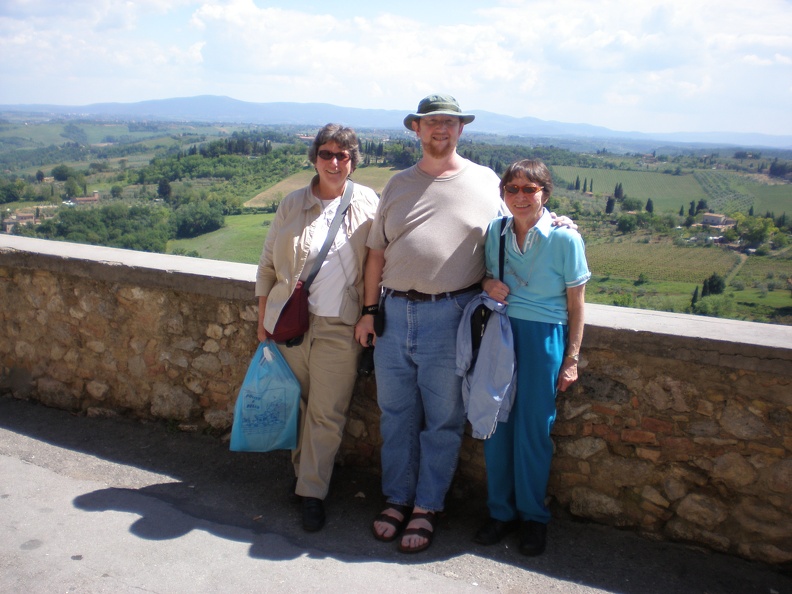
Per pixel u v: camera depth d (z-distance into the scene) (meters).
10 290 3.80
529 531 2.41
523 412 2.33
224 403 3.34
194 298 3.30
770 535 2.31
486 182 2.45
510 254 2.32
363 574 2.23
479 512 2.70
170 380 3.46
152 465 3.07
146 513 2.62
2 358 3.93
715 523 2.39
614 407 2.51
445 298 2.39
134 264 3.40
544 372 2.29
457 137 2.35
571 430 2.60
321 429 2.60
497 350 2.29
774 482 2.29
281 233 2.59
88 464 3.06
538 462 2.35
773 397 2.25
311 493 2.59
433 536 2.48
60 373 3.75
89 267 3.49
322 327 2.58
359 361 2.67
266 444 2.74
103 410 3.64
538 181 2.19
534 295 2.29
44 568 2.21
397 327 2.45
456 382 2.44
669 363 2.39
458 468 2.82
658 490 2.48
